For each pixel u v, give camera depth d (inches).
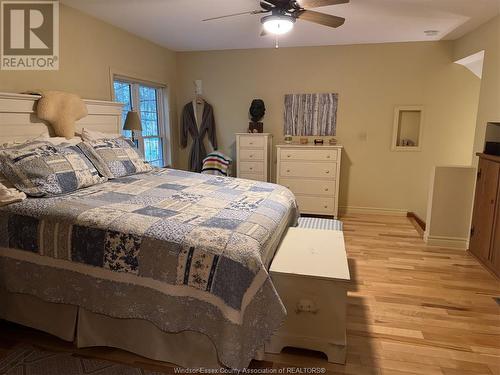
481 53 149.9
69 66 128.5
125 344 75.8
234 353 63.0
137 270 70.1
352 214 199.6
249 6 125.4
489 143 131.6
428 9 127.0
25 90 112.9
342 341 75.3
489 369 75.0
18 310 83.0
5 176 87.6
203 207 87.1
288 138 201.8
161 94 202.2
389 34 164.9
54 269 76.2
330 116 196.5
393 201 197.6
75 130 121.3
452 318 94.0
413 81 184.5
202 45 191.0
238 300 63.7
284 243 90.8
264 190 110.6
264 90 202.4
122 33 157.0
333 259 81.0
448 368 75.2
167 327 68.9
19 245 78.5
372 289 109.7
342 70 191.2
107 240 71.8
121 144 128.0
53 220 76.2
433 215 146.9
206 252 66.4
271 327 65.7
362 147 196.1
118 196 92.9
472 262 131.3
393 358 78.1
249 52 199.9
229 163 198.7
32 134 107.6
